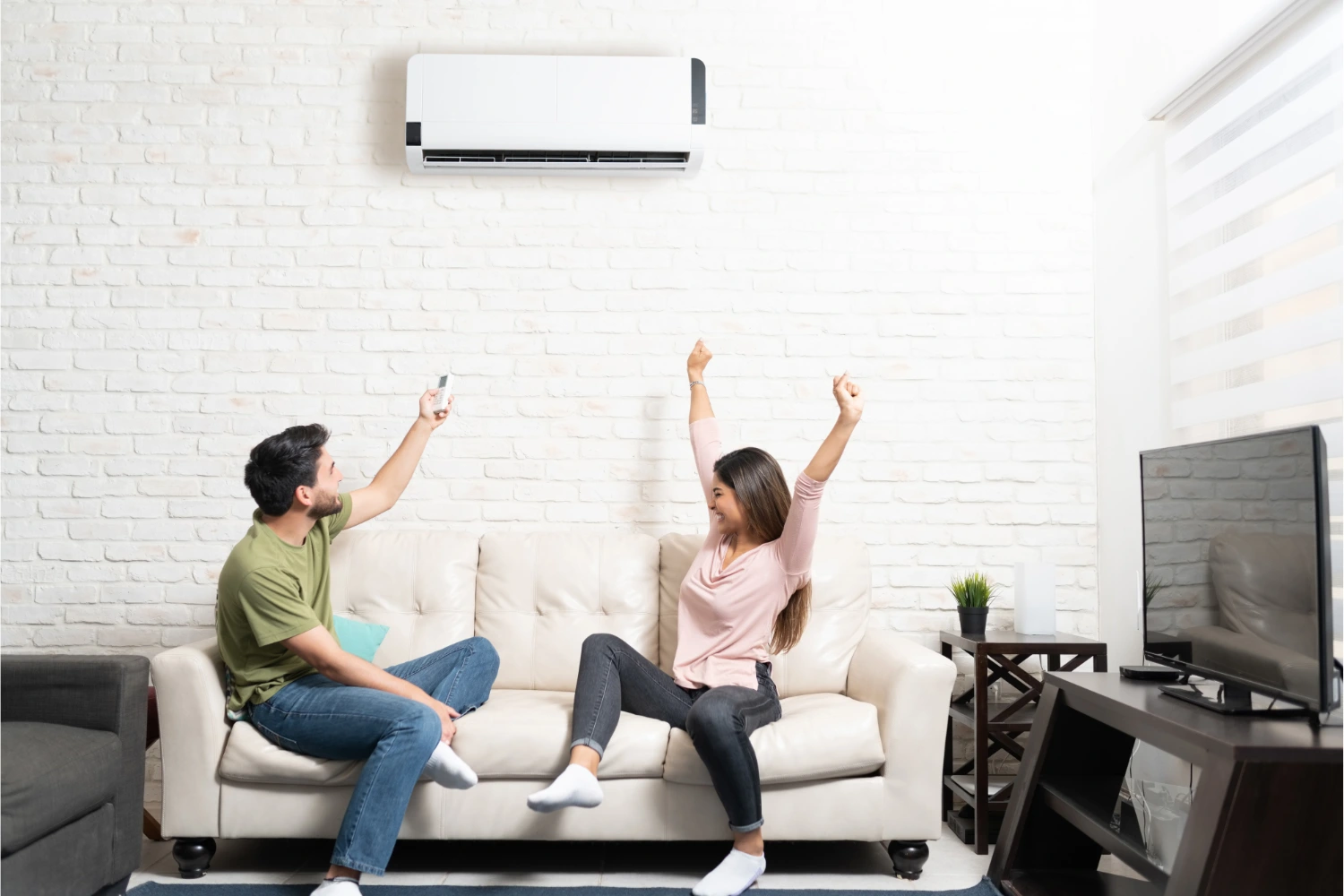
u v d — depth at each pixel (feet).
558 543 9.55
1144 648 7.63
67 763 6.24
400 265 10.36
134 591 10.05
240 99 10.37
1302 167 7.29
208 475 10.14
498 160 10.10
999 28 10.58
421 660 8.36
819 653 9.03
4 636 9.97
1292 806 5.28
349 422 10.25
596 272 10.41
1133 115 9.82
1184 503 7.06
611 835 7.56
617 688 7.66
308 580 7.82
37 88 10.33
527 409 10.32
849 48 10.54
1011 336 10.49
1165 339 9.20
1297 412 7.50
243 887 7.41
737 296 10.44
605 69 9.96
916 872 7.70
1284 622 5.80
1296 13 7.43
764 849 8.53
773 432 10.35
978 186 10.53
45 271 10.23
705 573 8.21
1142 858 6.02
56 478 10.10
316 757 7.47
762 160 10.50
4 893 5.70
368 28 10.46
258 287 10.29
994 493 10.41
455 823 7.55
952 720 9.87
